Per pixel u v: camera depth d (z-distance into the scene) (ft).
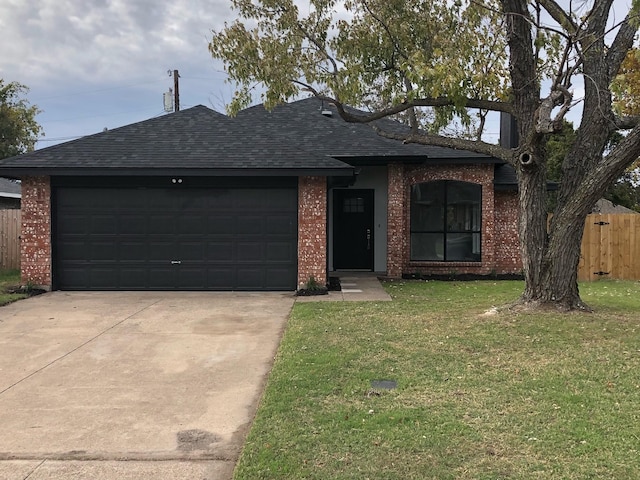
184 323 28.60
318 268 39.22
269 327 27.58
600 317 26.81
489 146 30.30
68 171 38.01
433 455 12.71
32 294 38.17
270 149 40.19
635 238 47.47
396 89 34.01
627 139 26.05
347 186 46.39
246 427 15.07
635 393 16.65
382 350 21.83
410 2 33.06
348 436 13.78
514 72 28.78
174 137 41.96
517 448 13.01
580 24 24.21
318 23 33.76
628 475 11.71
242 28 32.42
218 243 40.01
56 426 15.25
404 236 49.03
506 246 50.37
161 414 16.08
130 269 40.16
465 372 18.90
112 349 23.45
